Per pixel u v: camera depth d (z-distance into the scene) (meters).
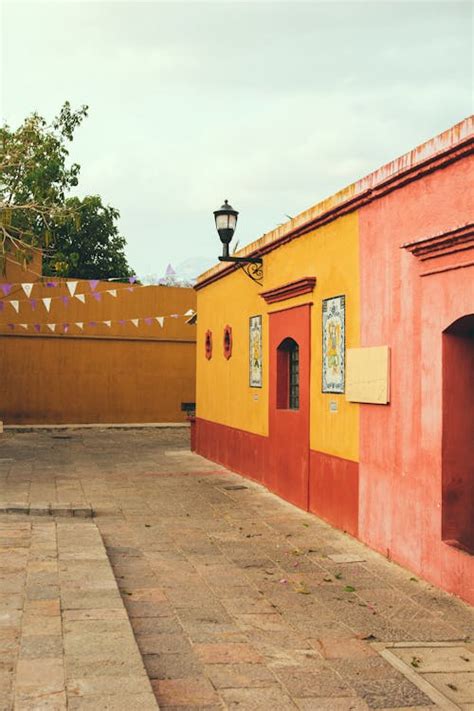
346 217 8.48
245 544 7.84
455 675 4.47
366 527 7.86
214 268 14.54
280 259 10.83
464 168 6.09
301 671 4.49
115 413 23.08
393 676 4.45
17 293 21.72
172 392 23.81
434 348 6.48
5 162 17.33
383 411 7.52
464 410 6.38
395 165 7.11
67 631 4.68
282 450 10.66
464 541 6.39
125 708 3.59
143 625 5.27
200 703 4.01
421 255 6.64
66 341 22.48
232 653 4.76
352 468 8.25
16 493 10.73
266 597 6.01
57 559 6.50
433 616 5.59
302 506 9.77
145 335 23.48
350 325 8.34
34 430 21.58
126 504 10.06
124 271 31.16
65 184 21.89
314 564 7.07
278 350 10.98
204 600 5.89
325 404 9.05
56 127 20.16
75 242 30.05
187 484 11.93
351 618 5.52
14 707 3.58
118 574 6.61
